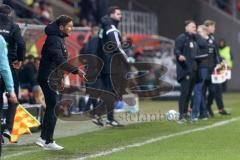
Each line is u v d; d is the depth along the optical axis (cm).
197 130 3841
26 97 4522
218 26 8700
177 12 8606
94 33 4888
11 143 3384
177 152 3008
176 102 6069
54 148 3133
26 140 3544
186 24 4228
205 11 8669
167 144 3281
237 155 2898
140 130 3919
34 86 4588
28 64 4700
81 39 5603
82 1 7550
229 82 8588
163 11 8625
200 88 4378
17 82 3306
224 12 8744
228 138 3469
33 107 3959
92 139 3541
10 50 3241
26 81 4678
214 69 4538
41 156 2955
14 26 3244
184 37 4219
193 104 4375
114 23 4116
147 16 8312
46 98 3134
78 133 3838
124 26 7788
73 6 7956
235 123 4225
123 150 3102
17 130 3212
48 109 3138
